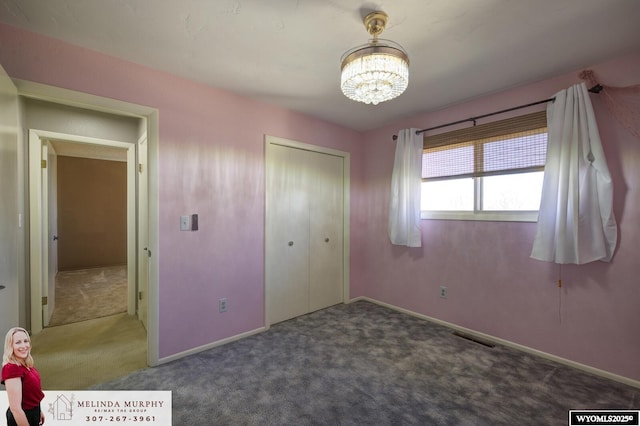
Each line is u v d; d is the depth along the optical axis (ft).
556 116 7.29
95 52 6.54
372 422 5.43
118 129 10.53
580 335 7.30
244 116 9.09
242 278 9.07
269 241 9.75
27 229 9.09
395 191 11.07
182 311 7.84
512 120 8.36
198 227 8.12
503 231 8.68
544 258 7.44
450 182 10.03
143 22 5.56
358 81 4.72
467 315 9.46
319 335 9.23
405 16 5.33
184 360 7.65
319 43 6.25
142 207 9.88
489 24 5.57
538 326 7.99
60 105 9.42
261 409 5.75
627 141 6.63
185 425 5.30
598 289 7.05
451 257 9.88
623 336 6.72
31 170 9.02
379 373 7.04
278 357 7.80
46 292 9.89
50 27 5.72
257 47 6.42
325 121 11.45
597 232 6.79
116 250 20.26
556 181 7.29
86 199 19.30
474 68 7.26
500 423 5.42
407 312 11.18
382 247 12.16
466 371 7.15
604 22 5.49
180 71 7.49
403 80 4.77
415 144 10.52
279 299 10.33
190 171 7.97
